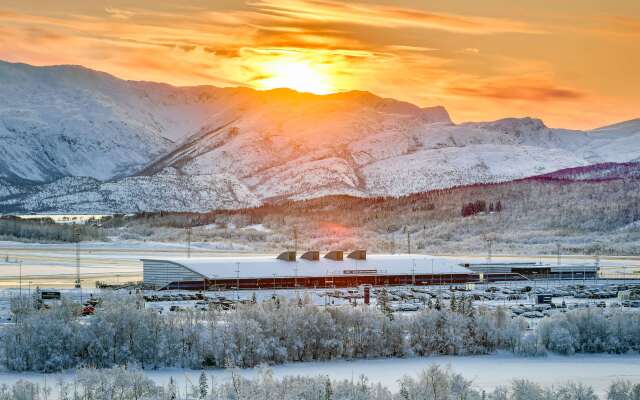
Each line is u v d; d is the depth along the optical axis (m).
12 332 189.62
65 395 150.75
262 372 162.12
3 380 174.88
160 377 179.12
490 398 153.25
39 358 186.50
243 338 193.25
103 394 148.38
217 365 190.12
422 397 147.62
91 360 188.38
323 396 146.50
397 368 191.38
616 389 162.12
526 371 191.62
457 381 156.25
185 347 193.25
